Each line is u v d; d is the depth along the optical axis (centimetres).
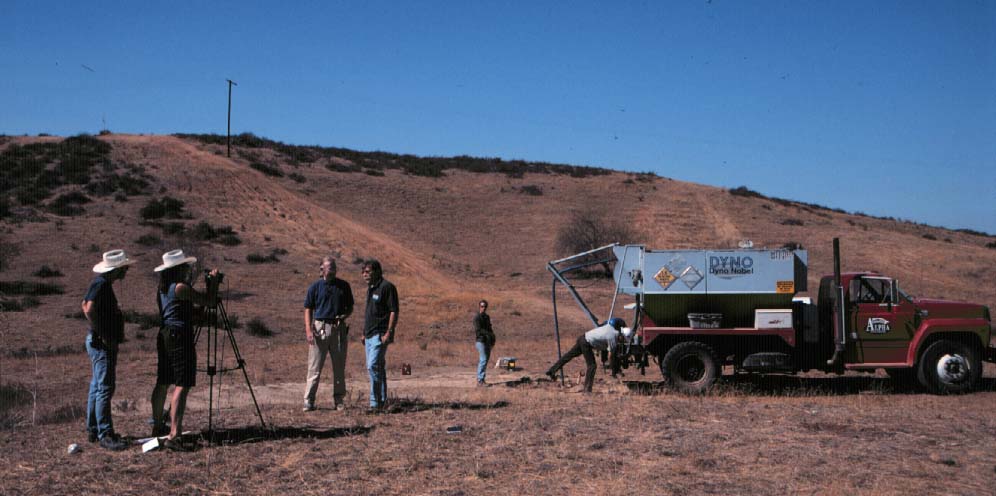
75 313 3369
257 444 783
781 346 1288
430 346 2545
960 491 623
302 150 8981
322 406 1055
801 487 633
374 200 7456
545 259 6222
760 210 7694
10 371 1686
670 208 7562
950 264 5925
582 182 8631
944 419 940
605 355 1362
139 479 647
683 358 1261
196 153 7444
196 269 780
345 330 1027
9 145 7050
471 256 6325
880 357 1272
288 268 4897
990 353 1259
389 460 723
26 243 4591
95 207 5534
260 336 3153
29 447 763
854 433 850
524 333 3456
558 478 663
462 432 853
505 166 9244
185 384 756
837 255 1270
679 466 701
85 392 1366
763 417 958
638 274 1320
